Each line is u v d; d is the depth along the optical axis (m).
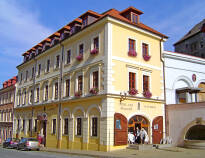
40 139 29.33
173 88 26.17
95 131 21.25
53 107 28.69
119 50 21.80
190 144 21.31
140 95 22.75
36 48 36.81
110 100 20.31
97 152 19.31
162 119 24.47
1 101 51.16
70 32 27.55
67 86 26.70
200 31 42.03
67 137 25.11
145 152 18.59
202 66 29.55
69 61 26.95
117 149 20.06
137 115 22.52
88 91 22.69
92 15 24.67
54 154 20.20
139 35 23.89
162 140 23.89
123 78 21.64
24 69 39.84
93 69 22.41
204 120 21.19
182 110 23.31
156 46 25.52
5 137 45.44
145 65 23.86
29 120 35.50
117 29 21.98
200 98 29.17
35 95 34.03
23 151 24.05
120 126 20.48
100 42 21.98
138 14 24.78
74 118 24.39
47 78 31.08
